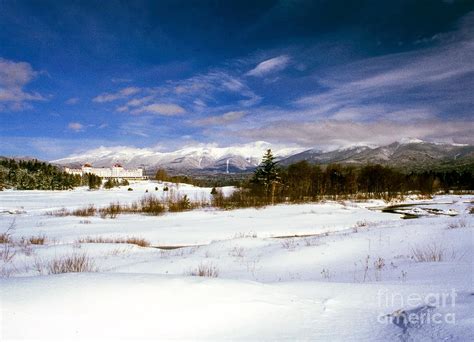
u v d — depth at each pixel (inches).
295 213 1406.3
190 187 4320.9
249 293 197.6
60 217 1254.9
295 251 523.8
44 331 134.6
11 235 816.9
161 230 929.5
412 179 3270.2
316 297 207.5
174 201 1663.4
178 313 163.3
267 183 2118.6
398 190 2839.6
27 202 1993.1
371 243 548.7
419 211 1521.9
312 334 152.1
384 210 1610.5
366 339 146.0
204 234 866.1
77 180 4709.6
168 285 189.2
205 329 153.6
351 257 474.0
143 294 174.4
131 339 138.8
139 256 535.8
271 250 555.2
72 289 169.9
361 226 915.4
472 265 311.4
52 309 149.1
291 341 144.9
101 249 589.6
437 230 616.7
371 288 229.1
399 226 737.6
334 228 981.8
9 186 3644.2
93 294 166.7
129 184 4972.9
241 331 154.2
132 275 202.8
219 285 201.3
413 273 313.3
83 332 138.3
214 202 1817.2
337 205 1862.7
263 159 2204.7
